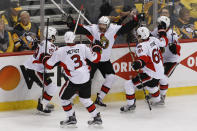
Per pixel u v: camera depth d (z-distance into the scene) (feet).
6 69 63.93
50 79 62.95
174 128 57.21
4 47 68.95
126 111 64.54
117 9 76.95
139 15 64.64
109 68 66.49
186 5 78.38
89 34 65.87
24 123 59.72
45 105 63.57
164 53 69.31
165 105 68.33
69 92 55.77
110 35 65.10
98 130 56.49
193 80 74.74
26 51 65.57
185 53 73.56
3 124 59.26
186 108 66.59
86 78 55.42
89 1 77.51
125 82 63.87
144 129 56.85
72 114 57.26
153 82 62.13
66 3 77.15
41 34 66.39
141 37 60.59
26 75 65.10
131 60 70.74
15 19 70.69
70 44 55.11
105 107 67.46
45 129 57.21
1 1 70.79
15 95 65.05
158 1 76.23
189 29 79.36
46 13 75.77
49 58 55.93
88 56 55.67
